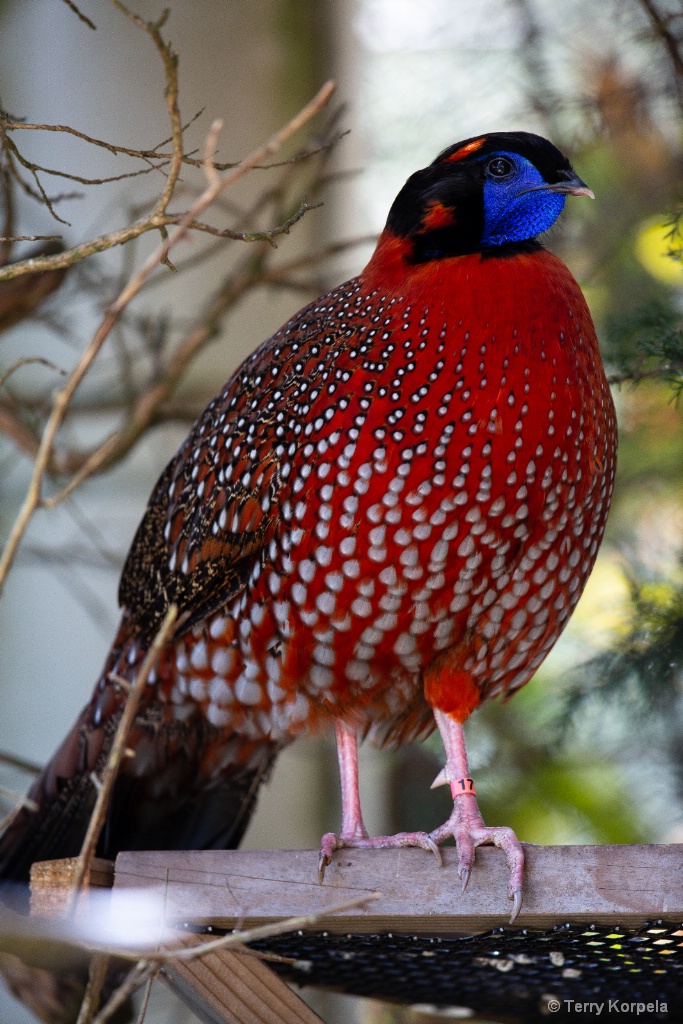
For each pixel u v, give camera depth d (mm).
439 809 8125
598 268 7516
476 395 4645
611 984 5168
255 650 5035
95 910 4273
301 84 7938
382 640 4859
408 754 8211
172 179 3969
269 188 7434
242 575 5039
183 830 5758
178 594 5219
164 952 3799
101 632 7871
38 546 7785
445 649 4945
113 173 7723
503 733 8422
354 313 4930
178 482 5434
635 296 7906
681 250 6605
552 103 7582
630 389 6336
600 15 7723
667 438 8219
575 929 4348
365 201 8789
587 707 7266
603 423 4910
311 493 4773
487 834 4297
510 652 5055
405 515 4672
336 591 4789
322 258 7312
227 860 4359
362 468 4691
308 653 4941
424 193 4992
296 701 5082
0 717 7723
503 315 4703
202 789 5715
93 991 4145
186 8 7840
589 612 8234
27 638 7816
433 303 4758
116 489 8383
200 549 5148
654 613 6707
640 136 7598
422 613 4801
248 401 5129
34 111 7719
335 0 8148
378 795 8164
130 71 7770
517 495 4680
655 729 7793
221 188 3609
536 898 4152
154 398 7281
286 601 4879
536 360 4691
